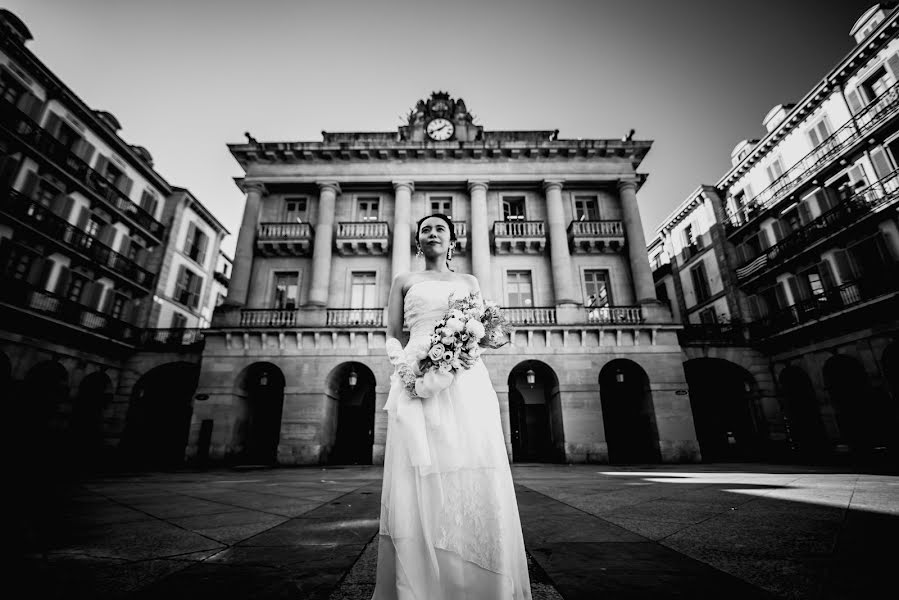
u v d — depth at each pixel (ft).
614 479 26.04
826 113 57.98
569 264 59.11
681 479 24.84
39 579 6.49
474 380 5.08
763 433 57.62
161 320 71.77
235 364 53.26
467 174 64.28
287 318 56.85
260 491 20.99
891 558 6.93
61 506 15.11
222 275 91.45
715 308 74.08
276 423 58.08
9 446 45.52
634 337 54.08
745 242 69.87
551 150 64.34
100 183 62.03
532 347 53.83
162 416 66.80
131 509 14.64
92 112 59.93
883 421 48.21
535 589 5.93
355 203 64.80
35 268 51.42
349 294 59.67
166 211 76.07
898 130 48.16
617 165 65.21
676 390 52.34
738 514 11.78
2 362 46.03
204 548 8.73
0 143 48.88
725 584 5.99
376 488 22.41
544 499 16.57
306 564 7.42
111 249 62.49
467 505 4.27
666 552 7.91
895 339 46.34
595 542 8.86
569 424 50.98
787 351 57.82
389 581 4.20
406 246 59.77
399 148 63.57
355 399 59.98
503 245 61.21
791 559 7.13
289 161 64.44
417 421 4.64
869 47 51.57
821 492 16.17
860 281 49.96
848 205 52.70
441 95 73.31
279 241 59.82
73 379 52.39
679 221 85.10
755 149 68.13
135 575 6.79
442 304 5.46
